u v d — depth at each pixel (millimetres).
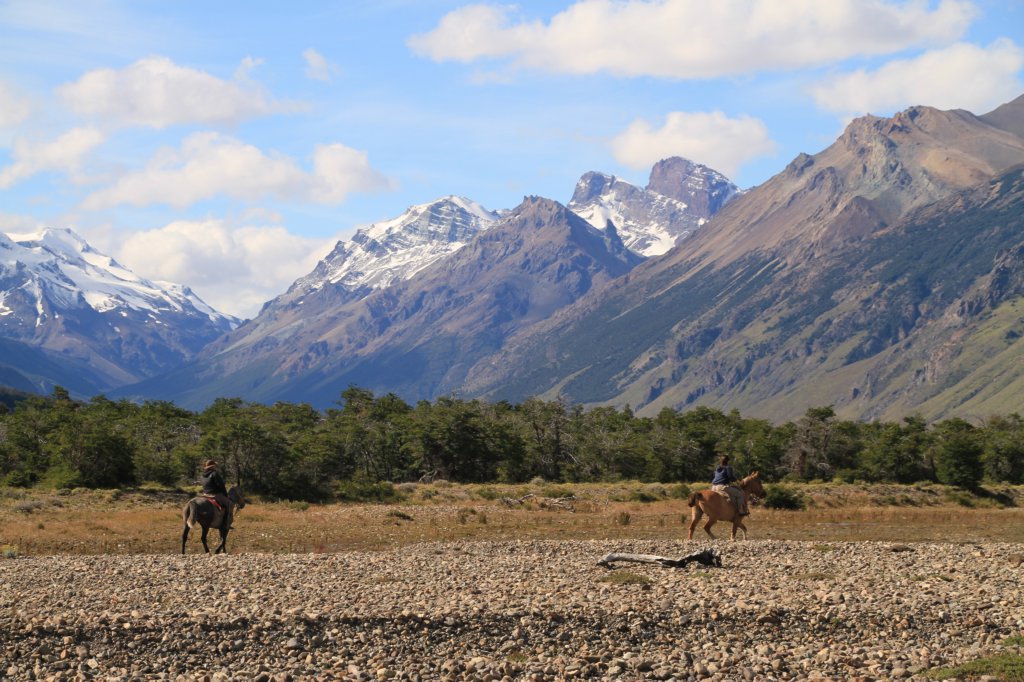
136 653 22984
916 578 30531
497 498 79125
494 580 30484
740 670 22234
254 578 30688
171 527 53031
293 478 82438
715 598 27203
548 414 121000
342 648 23594
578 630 24844
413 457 108000
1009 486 102938
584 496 79812
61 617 24484
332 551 44938
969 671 21391
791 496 75375
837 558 35562
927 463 107062
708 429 124812
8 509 58594
